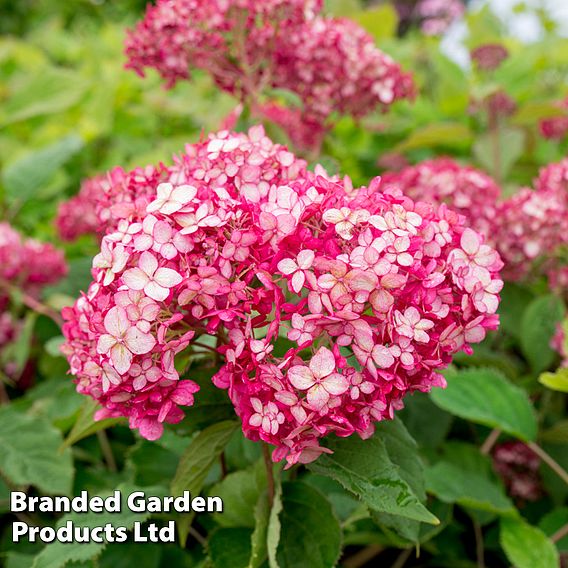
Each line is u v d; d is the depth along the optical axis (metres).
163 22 0.48
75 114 1.01
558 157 0.87
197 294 0.30
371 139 0.89
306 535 0.38
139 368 0.30
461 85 0.88
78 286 0.69
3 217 0.80
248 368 0.30
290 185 0.34
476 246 0.34
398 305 0.31
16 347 0.63
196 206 0.32
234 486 0.41
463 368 0.58
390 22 0.96
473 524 0.52
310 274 0.30
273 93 0.51
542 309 0.57
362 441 0.33
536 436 0.50
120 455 0.59
